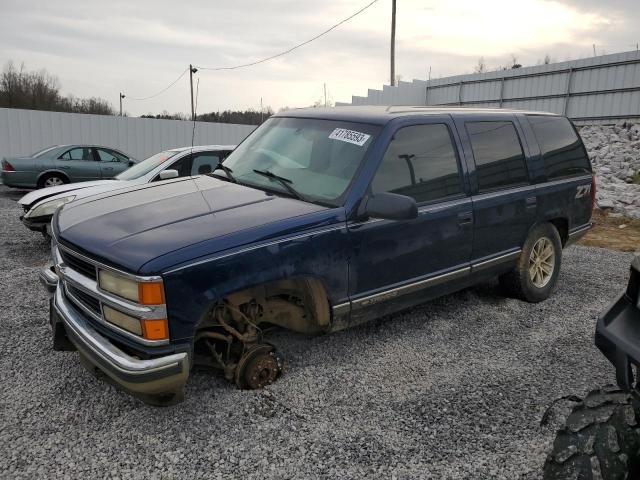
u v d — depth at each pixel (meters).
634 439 1.93
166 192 3.77
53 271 3.90
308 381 3.53
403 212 3.32
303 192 3.63
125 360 2.70
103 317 2.91
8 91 41.06
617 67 18.30
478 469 2.71
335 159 3.75
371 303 3.66
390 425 3.08
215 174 4.29
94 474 2.61
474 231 4.32
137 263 2.68
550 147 5.29
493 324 4.66
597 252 7.71
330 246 3.34
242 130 21.52
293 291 3.51
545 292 5.27
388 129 3.78
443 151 4.16
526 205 4.82
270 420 3.09
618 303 2.37
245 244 2.96
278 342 4.10
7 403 3.21
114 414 3.13
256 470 2.66
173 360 2.73
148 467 2.67
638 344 2.13
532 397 3.44
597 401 2.09
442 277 4.11
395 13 25.88
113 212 3.34
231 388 3.40
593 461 1.89
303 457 2.77
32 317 4.57
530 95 21.39
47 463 2.68
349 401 3.32
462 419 3.16
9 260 6.62
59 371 3.63
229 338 3.29
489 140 4.60
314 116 4.27
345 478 2.62
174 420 3.07
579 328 4.65
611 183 12.73
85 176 13.66
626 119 18.17
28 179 13.12
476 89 23.47
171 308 2.71
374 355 3.97
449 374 3.72
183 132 20.20
